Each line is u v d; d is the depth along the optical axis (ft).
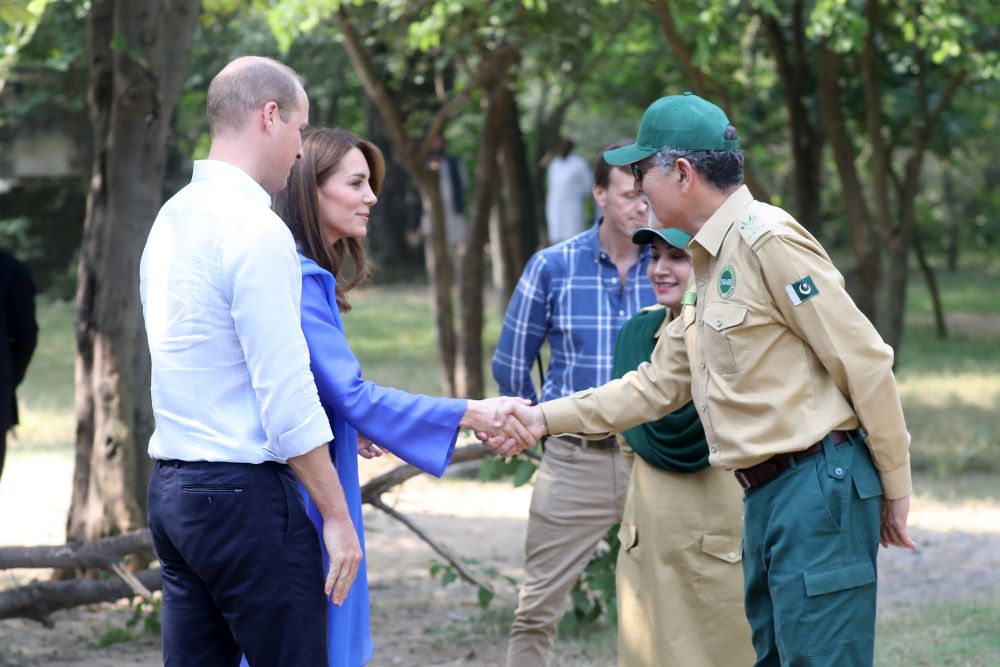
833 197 76.43
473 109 50.47
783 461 10.39
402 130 38.93
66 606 18.35
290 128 10.44
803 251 10.23
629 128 88.22
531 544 15.02
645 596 12.59
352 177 11.71
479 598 19.71
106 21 21.76
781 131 47.06
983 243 100.83
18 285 19.86
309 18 31.37
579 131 91.81
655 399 11.84
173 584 10.42
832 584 10.15
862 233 37.22
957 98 46.52
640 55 45.34
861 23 28.58
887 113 44.60
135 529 21.53
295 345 9.76
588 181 49.88
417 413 10.84
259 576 9.82
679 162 10.71
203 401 9.88
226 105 10.28
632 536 12.70
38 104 54.80
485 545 25.82
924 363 51.90
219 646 10.47
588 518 14.80
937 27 30.35
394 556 25.03
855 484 10.26
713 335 10.53
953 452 34.09
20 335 20.01
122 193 21.50
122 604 21.61
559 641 18.58
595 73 46.96
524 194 47.70
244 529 9.79
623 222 15.12
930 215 99.86
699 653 12.25
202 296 9.84
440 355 40.78
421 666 17.48
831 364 10.14
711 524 12.23
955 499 29.09
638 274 15.34
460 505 29.94
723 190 10.75
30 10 22.65
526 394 15.92
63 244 83.10
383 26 38.14
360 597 11.20
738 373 10.42
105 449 21.48
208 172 10.20
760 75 50.70
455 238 54.54
